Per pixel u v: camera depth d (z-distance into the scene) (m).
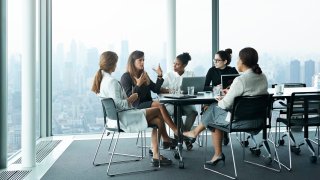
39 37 6.37
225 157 4.96
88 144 5.87
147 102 5.09
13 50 5.17
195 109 5.52
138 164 4.65
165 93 5.22
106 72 4.50
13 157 5.05
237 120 4.03
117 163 4.71
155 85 5.21
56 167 4.54
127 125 4.29
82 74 6.51
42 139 6.31
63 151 5.40
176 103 4.16
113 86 4.30
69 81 6.54
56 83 6.57
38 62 6.42
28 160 4.52
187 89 4.91
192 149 5.46
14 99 5.18
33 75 4.44
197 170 4.34
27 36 4.38
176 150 4.96
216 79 5.79
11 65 5.11
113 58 4.50
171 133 6.29
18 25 4.90
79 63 6.51
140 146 5.69
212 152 5.25
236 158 4.91
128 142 6.01
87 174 4.23
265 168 4.41
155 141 4.56
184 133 4.99
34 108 4.50
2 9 4.27
